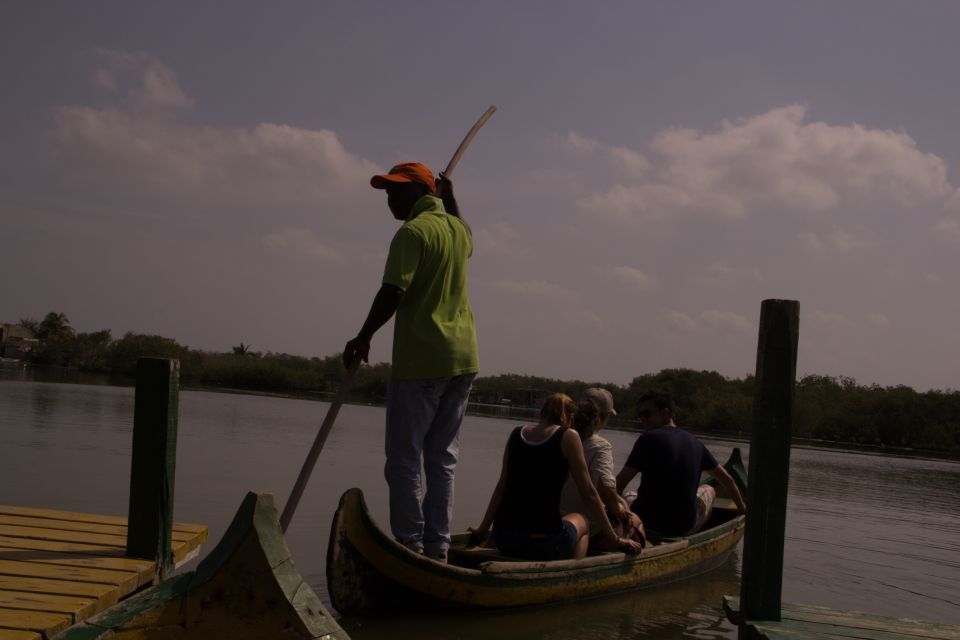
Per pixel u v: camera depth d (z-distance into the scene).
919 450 35.69
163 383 3.62
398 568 4.11
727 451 21.89
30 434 12.12
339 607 4.05
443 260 4.23
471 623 4.31
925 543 8.07
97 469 8.83
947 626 3.30
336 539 3.90
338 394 3.98
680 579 5.90
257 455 11.66
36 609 2.77
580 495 4.88
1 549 3.58
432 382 4.23
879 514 10.34
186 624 2.49
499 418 32.94
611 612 4.81
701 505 6.59
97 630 2.40
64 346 69.00
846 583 5.86
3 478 7.87
